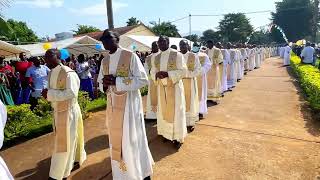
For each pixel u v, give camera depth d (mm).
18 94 9531
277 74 16828
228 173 4516
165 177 4469
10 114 6438
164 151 5445
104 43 4074
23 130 6562
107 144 5965
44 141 6457
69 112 4348
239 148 5430
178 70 5273
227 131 6383
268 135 6031
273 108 8266
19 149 6027
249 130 6391
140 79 3990
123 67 3963
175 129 5504
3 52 12336
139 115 4113
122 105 3979
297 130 6273
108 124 4117
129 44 16625
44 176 4742
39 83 9234
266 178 4312
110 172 4703
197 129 6609
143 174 4164
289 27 66875
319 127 6406
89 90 10898
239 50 14984
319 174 4363
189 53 6332
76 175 4621
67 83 4219
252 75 16781
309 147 5344
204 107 7477
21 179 4664
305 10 64625
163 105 5641
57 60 4352
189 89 6367
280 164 4730
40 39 32500
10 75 9570
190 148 5531
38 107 7793
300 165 4668
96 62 14398
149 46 16125
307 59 15453
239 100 9594
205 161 4961
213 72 9078
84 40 16750
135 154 4035
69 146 4363
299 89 11219
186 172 4605
